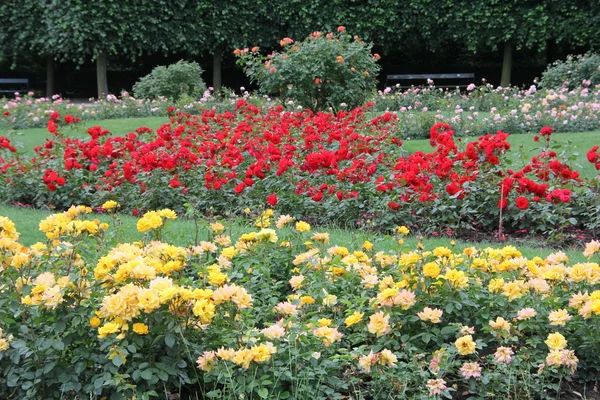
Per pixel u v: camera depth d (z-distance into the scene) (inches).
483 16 758.5
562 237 224.1
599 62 619.8
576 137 410.6
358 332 130.9
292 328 115.1
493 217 240.4
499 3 751.1
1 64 927.0
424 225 234.5
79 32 721.6
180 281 128.9
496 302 131.4
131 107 603.8
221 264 148.6
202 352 114.7
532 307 131.7
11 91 882.1
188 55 890.1
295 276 145.0
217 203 257.1
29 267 124.6
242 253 158.2
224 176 260.8
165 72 636.1
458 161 251.4
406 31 799.1
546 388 120.0
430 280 128.0
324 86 442.0
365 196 247.0
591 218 233.3
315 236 156.8
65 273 130.3
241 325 118.3
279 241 169.3
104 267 116.0
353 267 145.3
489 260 141.4
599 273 134.4
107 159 295.6
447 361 118.9
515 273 141.0
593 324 124.7
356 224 241.8
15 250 129.3
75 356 113.3
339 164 276.5
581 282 137.5
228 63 924.6
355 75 441.1
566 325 126.9
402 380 113.3
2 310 119.1
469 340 115.6
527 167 248.5
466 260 150.7
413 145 410.3
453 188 229.0
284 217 167.2
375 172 274.4
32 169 293.7
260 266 151.6
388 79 852.0
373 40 804.0
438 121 459.2
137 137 320.2
